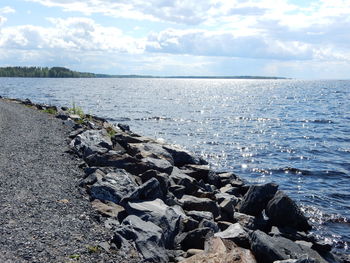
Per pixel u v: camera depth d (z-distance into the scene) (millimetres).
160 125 46906
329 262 10047
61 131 22906
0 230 7648
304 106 82062
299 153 30891
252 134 41312
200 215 10883
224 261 7180
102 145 17562
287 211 11664
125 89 161875
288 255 8250
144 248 7762
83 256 7086
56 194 10648
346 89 183250
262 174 23953
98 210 9695
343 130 44656
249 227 11633
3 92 94250
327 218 15789
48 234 7809
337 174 23938
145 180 12516
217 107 79188
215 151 31266
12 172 12516
